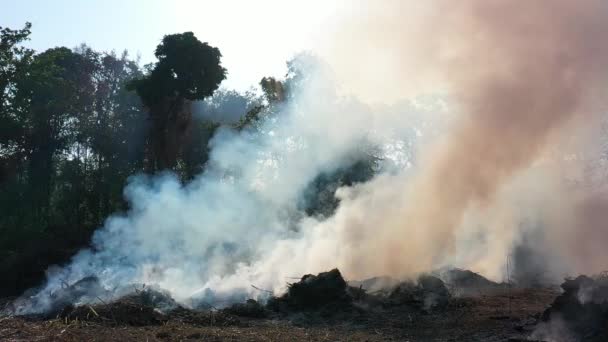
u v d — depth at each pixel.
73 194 41.88
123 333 11.52
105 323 12.93
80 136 44.25
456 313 13.99
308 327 13.44
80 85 46.38
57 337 10.53
